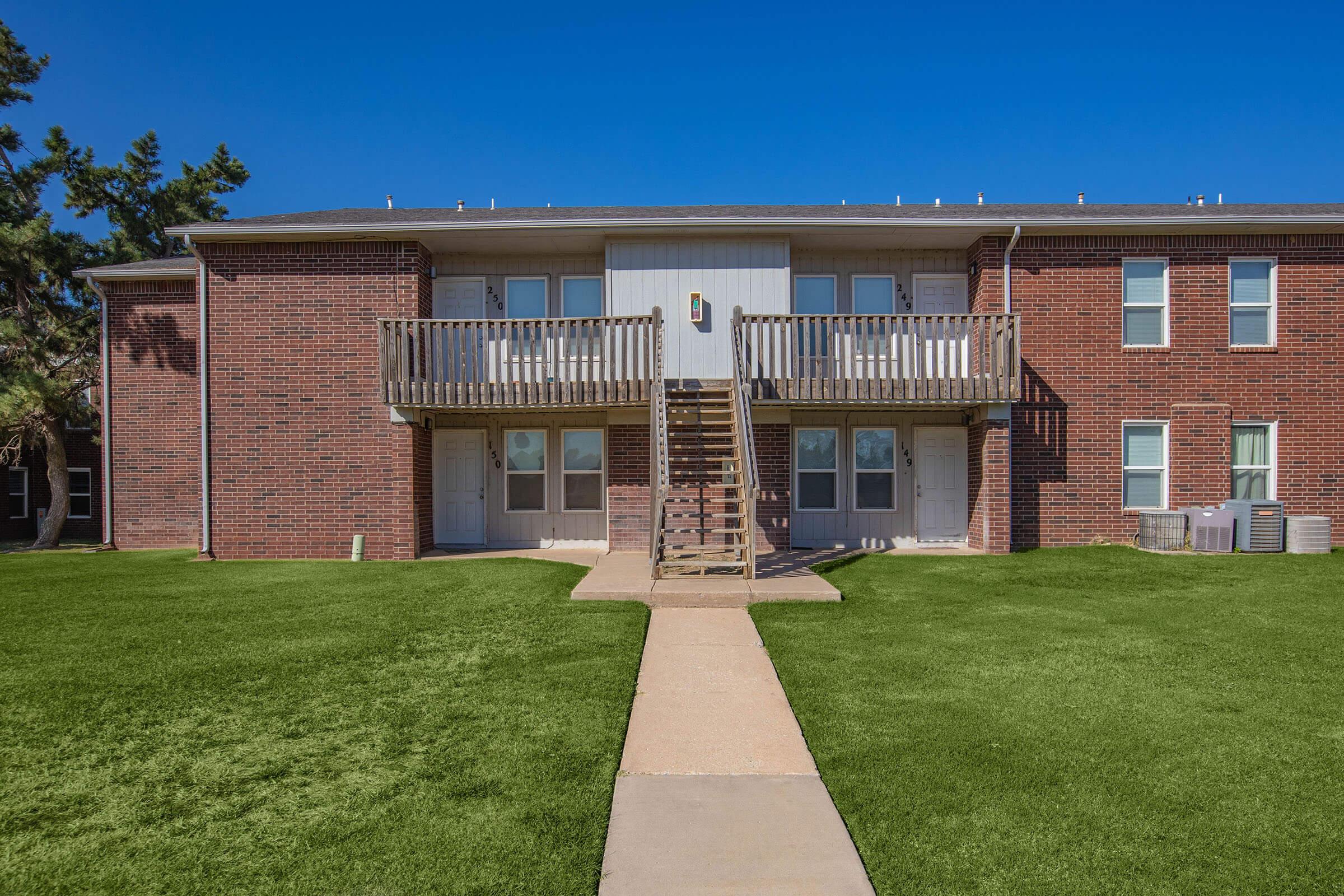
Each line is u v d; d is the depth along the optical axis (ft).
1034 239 41.39
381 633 23.30
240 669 19.80
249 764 14.11
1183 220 39.83
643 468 42.42
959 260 44.45
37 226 58.44
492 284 44.73
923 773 13.46
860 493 44.21
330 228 39.99
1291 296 41.42
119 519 49.49
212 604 27.78
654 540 31.01
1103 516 41.34
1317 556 37.11
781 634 22.98
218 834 11.66
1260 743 14.82
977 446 42.14
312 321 41.39
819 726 15.67
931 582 31.22
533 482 45.42
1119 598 28.09
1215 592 29.09
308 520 41.16
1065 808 12.23
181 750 14.80
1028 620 24.73
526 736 15.29
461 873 10.48
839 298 44.37
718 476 41.52
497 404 39.29
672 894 10.02
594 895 10.01
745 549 32.73
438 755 14.39
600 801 12.57
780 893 10.05
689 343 41.39
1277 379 41.45
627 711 16.69
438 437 45.34
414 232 40.47
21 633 23.57
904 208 51.03
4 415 50.06
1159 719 16.02
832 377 38.78
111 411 49.70
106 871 10.71
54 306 67.00
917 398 38.81
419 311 41.60
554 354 39.17
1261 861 10.73
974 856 10.85
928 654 20.90
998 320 39.91
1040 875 10.39
